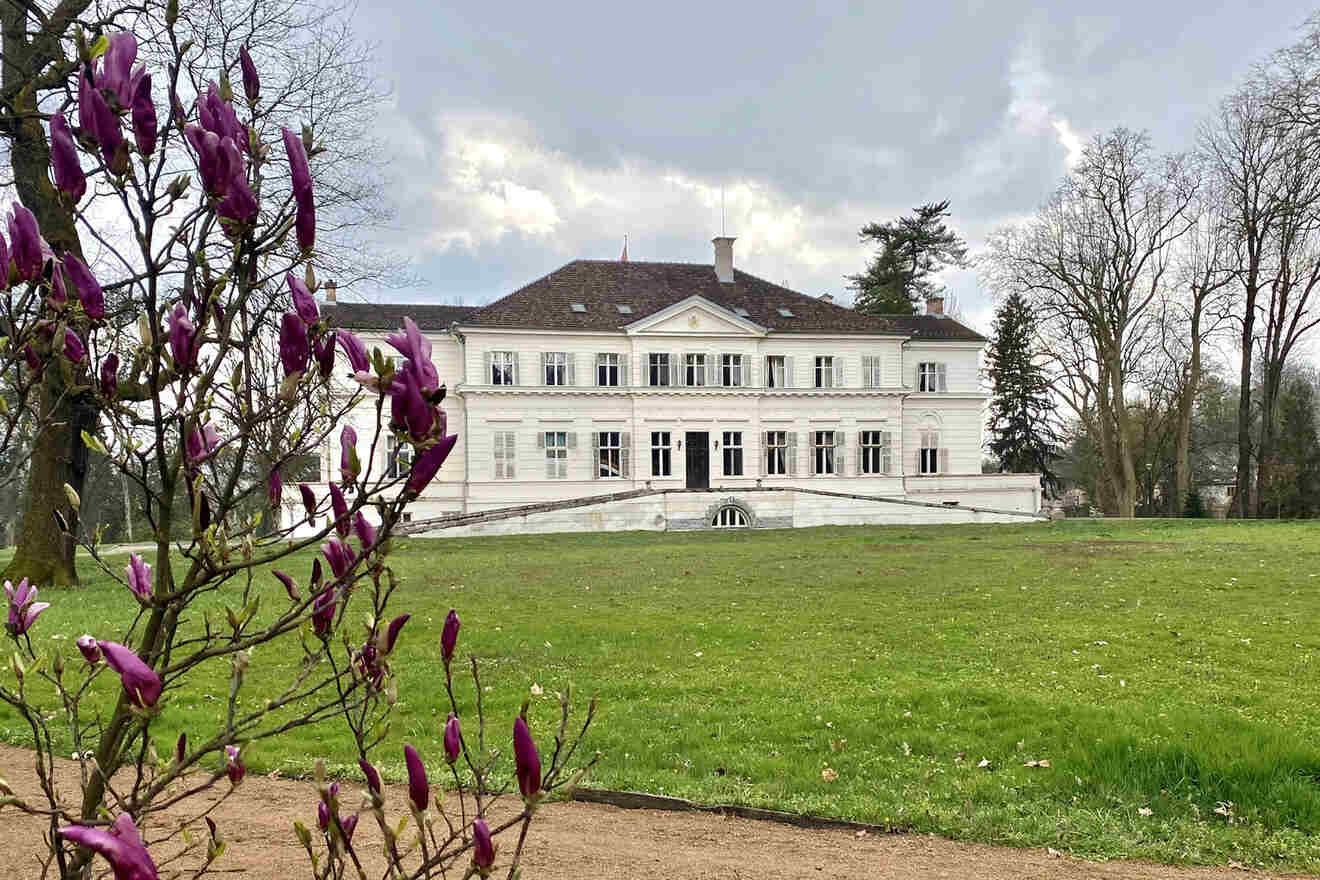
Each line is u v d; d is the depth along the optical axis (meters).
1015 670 11.57
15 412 2.18
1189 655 12.22
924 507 46.75
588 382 46.06
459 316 48.00
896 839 6.28
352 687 2.23
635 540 35.44
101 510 40.16
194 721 9.34
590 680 11.46
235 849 5.68
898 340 49.88
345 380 27.72
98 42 2.02
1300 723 8.85
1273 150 41.62
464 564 25.94
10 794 2.13
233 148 1.97
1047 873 5.64
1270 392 44.31
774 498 44.56
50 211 15.15
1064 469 80.31
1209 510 68.94
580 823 6.55
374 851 5.70
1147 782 7.09
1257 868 5.73
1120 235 46.62
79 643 2.23
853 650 13.10
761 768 7.82
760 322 48.84
